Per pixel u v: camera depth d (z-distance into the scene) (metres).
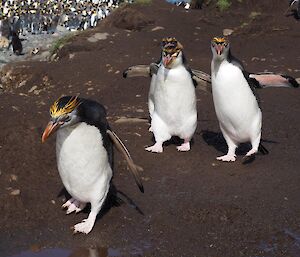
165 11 13.11
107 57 9.73
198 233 5.91
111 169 5.92
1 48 13.12
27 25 16.11
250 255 5.75
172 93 6.74
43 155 6.54
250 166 6.67
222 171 6.60
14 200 6.06
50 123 5.64
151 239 5.86
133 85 8.60
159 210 6.10
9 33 13.34
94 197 5.87
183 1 17.14
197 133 7.30
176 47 6.65
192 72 6.88
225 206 6.12
